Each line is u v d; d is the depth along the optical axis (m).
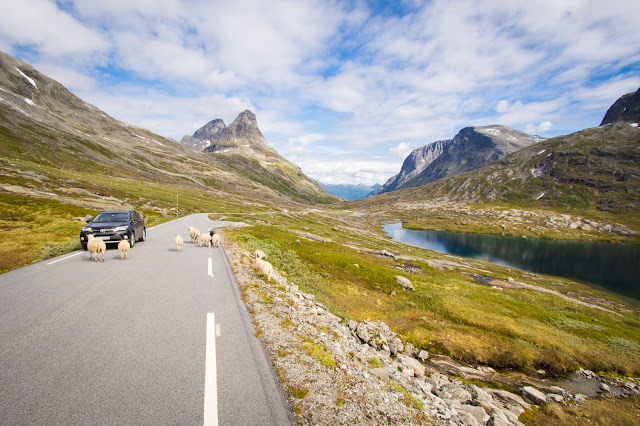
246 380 5.66
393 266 51.41
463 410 12.38
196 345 6.89
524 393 17.22
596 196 198.38
